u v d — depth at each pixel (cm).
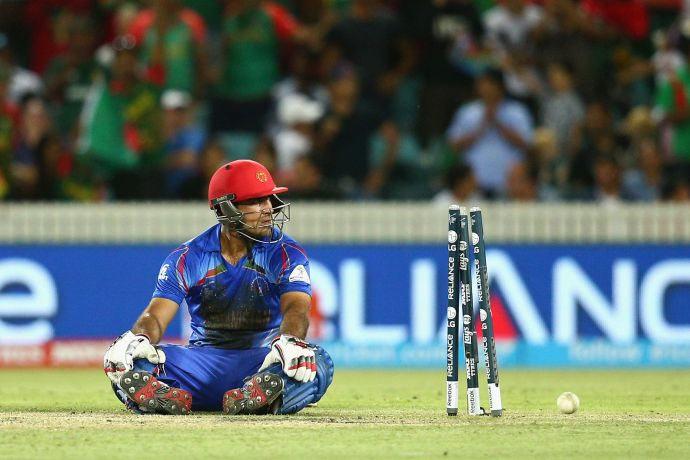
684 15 6544
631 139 5950
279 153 5800
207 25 6644
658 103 6041
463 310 2547
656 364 5309
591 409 2988
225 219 2603
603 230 5316
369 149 5875
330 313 5238
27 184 5556
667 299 5319
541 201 5650
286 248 2662
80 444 2088
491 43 6341
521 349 5269
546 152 5781
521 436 2234
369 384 4141
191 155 5775
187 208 5272
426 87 6156
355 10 6197
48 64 6481
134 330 2580
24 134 5691
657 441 2173
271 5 6200
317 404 3112
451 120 6122
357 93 6016
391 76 6156
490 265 5275
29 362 5203
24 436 2195
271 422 2431
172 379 2630
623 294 5309
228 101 6056
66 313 5225
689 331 5312
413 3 6281
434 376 4622
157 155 5697
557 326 5284
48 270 5225
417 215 5278
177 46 5981
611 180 5678
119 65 5656
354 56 6144
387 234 5272
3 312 5209
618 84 6425
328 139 5841
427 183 5919
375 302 5250
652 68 6444
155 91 5703
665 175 5947
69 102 6078
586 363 5281
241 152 5966
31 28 6531
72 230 5238
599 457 1955
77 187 5634
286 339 2541
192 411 2683
